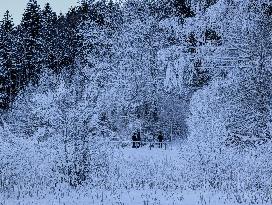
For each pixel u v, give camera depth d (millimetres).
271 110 21828
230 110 22141
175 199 12141
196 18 27984
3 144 13242
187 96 34312
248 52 23766
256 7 23938
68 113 14180
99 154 14367
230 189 13320
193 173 15234
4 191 12492
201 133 17766
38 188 13312
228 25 24531
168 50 27781
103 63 34844
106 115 28250
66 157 13922
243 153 17797
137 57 35281
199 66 27547
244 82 23109
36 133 14406
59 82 16188
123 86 33812
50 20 72750
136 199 12125
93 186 13859
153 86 35062
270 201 11711
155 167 17172
